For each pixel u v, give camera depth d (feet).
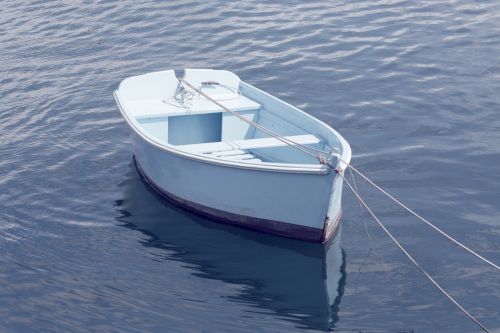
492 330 36.37
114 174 51.29
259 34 73.56
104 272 41.04
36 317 37.58
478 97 60.85
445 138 55.01
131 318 37.37
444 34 72.43
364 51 69.56
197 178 44.98
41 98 62.44
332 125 57.52
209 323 37.04
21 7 82.38
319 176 40.57
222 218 45.39
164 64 68.03
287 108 48.39
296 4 80.38
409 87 63.00
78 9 80.74
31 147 54.80
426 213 46.11
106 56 69.92
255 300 38.86
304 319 37.42
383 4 80.02
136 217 46.29
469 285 39.75
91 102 61.62
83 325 36.94
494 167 51.03
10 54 70.95
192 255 42.57
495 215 45.83
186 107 50.34
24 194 48.78
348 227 44.98
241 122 50.57
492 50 68.85
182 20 77.00
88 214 46.68
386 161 52.19
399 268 41.22
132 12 79.25
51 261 41.98
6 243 43.55
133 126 47.62
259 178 42.45
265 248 43.11
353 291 39.47
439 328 36.60
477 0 80.02
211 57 69.26
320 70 66.33
